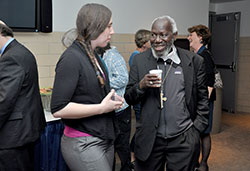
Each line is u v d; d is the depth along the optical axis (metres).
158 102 1.87
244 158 3.64
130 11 3.90
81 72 1.46
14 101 1.78
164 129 1.89
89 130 1.52
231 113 6.17
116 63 2.55
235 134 4.67
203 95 2.00
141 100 1.95
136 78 1.97
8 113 1.77
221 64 6.25
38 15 3.00
